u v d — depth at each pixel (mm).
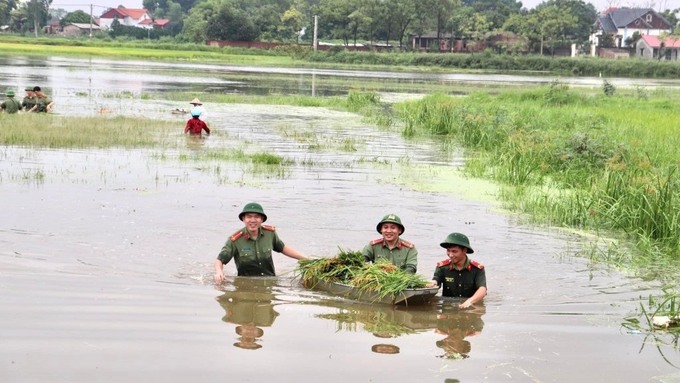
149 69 60438
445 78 65562
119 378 5840
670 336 7477
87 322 7078
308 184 14953
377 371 6215
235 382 5859
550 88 39125
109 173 14961
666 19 120188
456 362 6516
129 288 8219
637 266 10273
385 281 8250
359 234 11109
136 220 11250
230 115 28422
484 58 89562
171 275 8852
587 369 6500
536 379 6211
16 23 134750
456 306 8250
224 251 8992
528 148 18562
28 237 10000
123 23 151500
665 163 17594
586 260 10406
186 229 10906
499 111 26438
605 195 13617
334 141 22281
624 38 116375
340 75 64562
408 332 7297
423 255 10195
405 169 17641
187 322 7238
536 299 8586
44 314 7234
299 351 6613
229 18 108812
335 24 109188
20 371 5887
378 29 108375
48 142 18453
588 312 8164
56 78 43938
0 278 8250
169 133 21562
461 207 13555
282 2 133125
